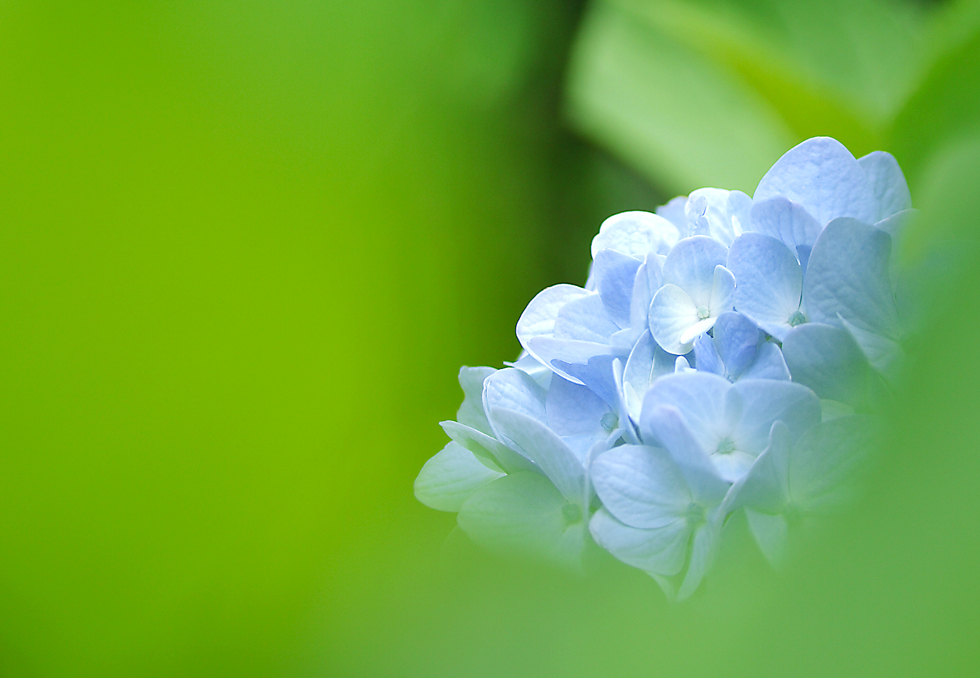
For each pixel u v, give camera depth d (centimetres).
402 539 92
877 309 96
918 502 59
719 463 96
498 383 100
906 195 99
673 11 128
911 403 60
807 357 96
